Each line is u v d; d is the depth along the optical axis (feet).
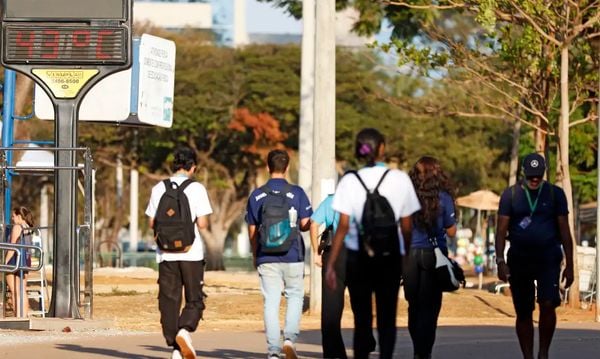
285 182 83.82
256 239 83.92
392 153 383.45
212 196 382.83
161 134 366.22
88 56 118.83
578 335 116.06
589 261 183.93
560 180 164.66
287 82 368.07
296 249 83.15
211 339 109.60
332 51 141.59
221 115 366.02
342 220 70.85
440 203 83.71
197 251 82.48
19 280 131.34
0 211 125.29
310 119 172.14
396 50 183.32
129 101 176.45
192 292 82.43
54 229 119.03
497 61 201.16
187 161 83.41
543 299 80.84
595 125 284.82
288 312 83.46
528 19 158.10
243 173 381.40
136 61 177.37
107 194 433.07
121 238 522.06
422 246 83.71
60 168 118.32
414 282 83.97
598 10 157.58
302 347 102.27
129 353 94.84
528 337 82.58
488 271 287.07
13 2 118.73
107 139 364.58
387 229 70.23
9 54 118.73
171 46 186.09
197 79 366.63
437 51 183.73
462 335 116.47
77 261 119.24
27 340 106.42
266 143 369.91
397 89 377.91
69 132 119.03
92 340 106.52
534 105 181.37
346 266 71.46
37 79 119.03
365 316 73.00
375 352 94.02
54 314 119.34
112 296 169.37
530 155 80.94
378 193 70.59
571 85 177.17
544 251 80.89
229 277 234.79
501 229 81.76
